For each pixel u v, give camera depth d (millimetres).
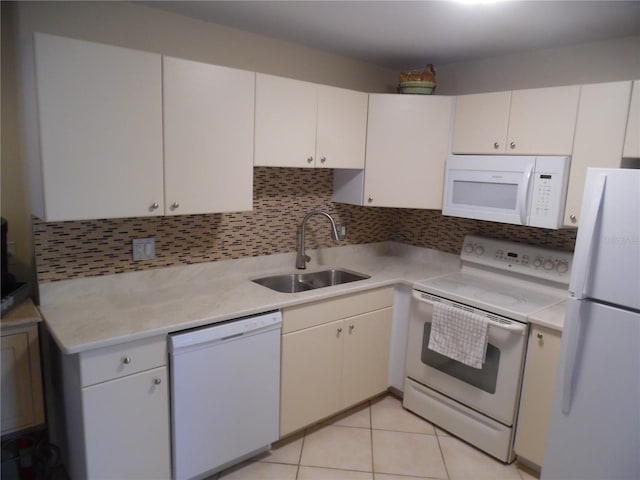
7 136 1957
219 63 2381
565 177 2203
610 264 1665
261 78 2213
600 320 1713
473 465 2283
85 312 1932
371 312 2646
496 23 2180
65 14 1906
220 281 2525
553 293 2506
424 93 2768
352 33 2436
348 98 2629
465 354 2309
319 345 2391
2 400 1773
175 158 1977
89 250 2109
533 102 2301
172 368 1829
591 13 1984
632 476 1691
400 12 2082
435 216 3205
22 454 1996
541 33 2299
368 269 2990
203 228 2479
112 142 1792
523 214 2328
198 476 2088
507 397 2230
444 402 2551
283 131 2348
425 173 2764
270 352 2152
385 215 3447
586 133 2117
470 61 2941
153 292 2268
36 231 1954
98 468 1704
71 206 1731
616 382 1691
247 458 2270
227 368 2002
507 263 2689
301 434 2512
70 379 1777
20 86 1913
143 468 1830
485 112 2512
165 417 1861
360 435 2516
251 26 2371
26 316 1785
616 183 1628
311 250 3039
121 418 1735
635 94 1954
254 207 2678
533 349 2125
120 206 1855
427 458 2330
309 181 2926
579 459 1836
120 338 1670
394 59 2980
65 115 1668
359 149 2754
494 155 2498
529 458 2186
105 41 2018
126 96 1798
